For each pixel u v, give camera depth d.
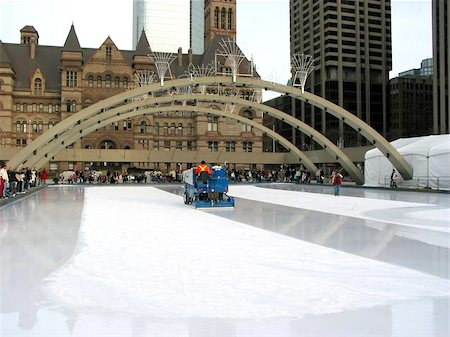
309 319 6.11
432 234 13.67
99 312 6.45
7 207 23.86
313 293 7.35
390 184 42.06
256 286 7.79
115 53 90.12
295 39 141.12
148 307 6.66
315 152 60.69
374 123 122.75
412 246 11.61
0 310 6.56
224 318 6.16
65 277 8.45
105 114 45.03
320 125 117.75
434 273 8.68
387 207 23.05
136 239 12.84
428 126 119.44
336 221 17.06
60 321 6.08
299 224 16.20
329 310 6.50
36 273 8.79
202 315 6.29
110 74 89.56
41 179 56.59
